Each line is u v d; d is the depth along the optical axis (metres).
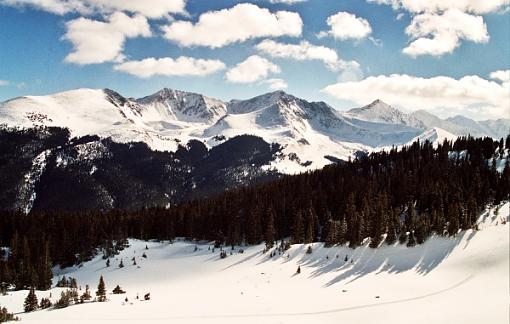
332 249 118.31
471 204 110.75
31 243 157.50
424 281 88.12
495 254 91.19
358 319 67.75
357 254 110.44
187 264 138.12
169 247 163.12
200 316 73.56
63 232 167.50
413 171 166.50
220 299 87.81
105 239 168.88
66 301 91.88
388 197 142.12
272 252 129.00
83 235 170.00
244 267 122.31
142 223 190.62
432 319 64.81
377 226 112.25
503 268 85.50
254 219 152.62
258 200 175.12
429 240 106.19
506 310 64.94
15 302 100.00
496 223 105.38
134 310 81.12
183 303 85.94
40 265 127.56
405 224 114.69
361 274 99.31
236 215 165.75
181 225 184.50
